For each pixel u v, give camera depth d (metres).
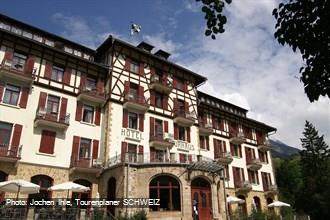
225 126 37.19
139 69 28.78
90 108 25.61
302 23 5.09
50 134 22.47
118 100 26.05
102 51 29.19
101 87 26.41
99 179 23.47
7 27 23.50
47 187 21.34
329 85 4.98
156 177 21.11
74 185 18.70
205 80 33.75
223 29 5.88
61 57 25.06
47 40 25.45
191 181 21.58
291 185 48.44
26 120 21.62
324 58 4.95
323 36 4.95
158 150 27.03
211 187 22.61
